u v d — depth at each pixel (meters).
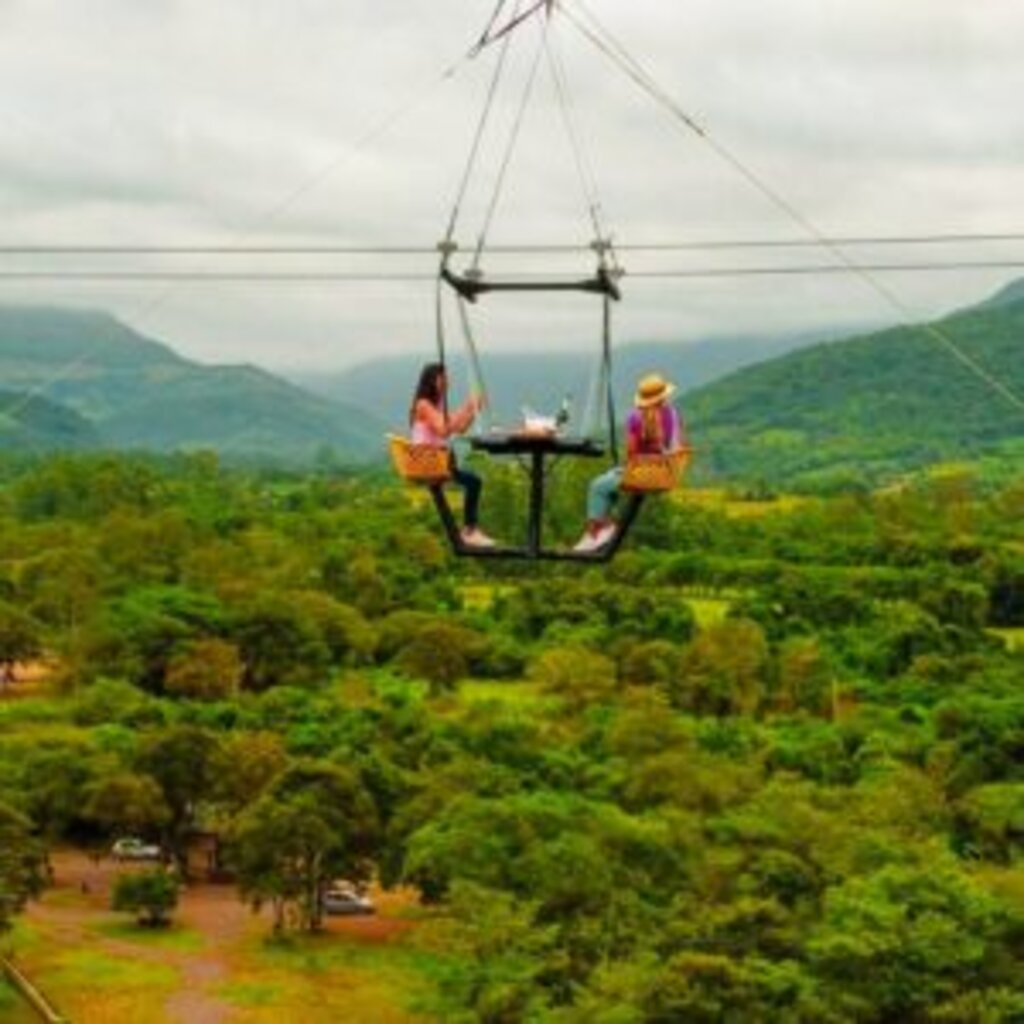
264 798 92.62
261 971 86.12
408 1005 77.81
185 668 142.38
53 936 91.38
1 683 161.88
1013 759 114.94
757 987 65.81
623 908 75.19
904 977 67.69
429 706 139.38
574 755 110.25
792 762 112.69
